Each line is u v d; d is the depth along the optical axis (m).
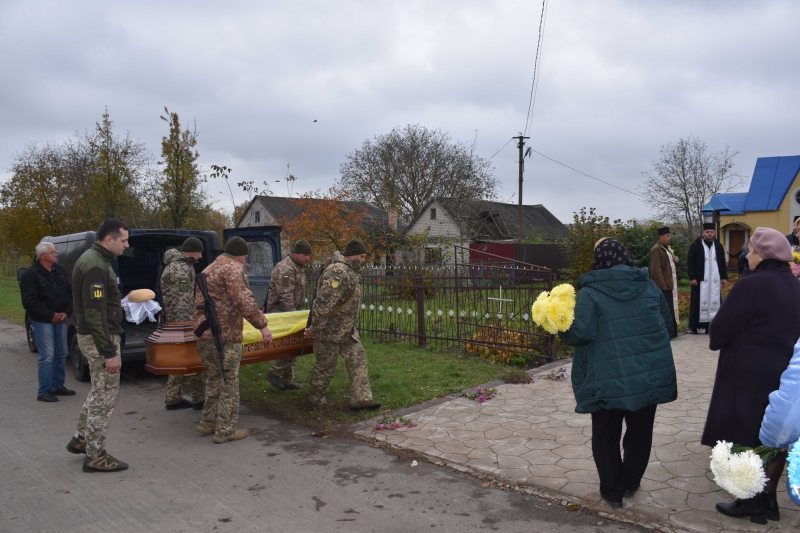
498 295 8.42
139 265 9.38
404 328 9.73
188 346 5.52
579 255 13.07
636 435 3.70
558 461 4.42
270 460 4.68
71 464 4.62
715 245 9.59
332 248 17.98
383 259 21.11
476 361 8.14
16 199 23.02
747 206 27.45
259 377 7.50
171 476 4.35
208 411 5.37
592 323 3.46
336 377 7.29
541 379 6.98
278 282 6.78
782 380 2.82
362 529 3.48
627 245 19.69
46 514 3.72
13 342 11.09
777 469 3.30
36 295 6.51
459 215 38.03
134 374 8.17
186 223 16.28
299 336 6.30
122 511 3.76
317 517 3.65
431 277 9.09
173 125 15.77
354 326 5.89
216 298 5.06
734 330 3.47
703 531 3.34
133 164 20.00
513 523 3.54
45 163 25.42
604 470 3.63
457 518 3.61
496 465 4.39
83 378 7.63
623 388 3.41
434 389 6.63
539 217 47.34
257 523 3.57
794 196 26.42
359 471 4.41
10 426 5.69
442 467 4.45
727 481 2.89
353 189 44.38
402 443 4.96
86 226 21.05
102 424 4.45
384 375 7.32
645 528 3.42
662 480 4.01
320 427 5.51
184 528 3.51
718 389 3.63
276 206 40.91
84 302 4.23
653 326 3.53
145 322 9.13
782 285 3.42
